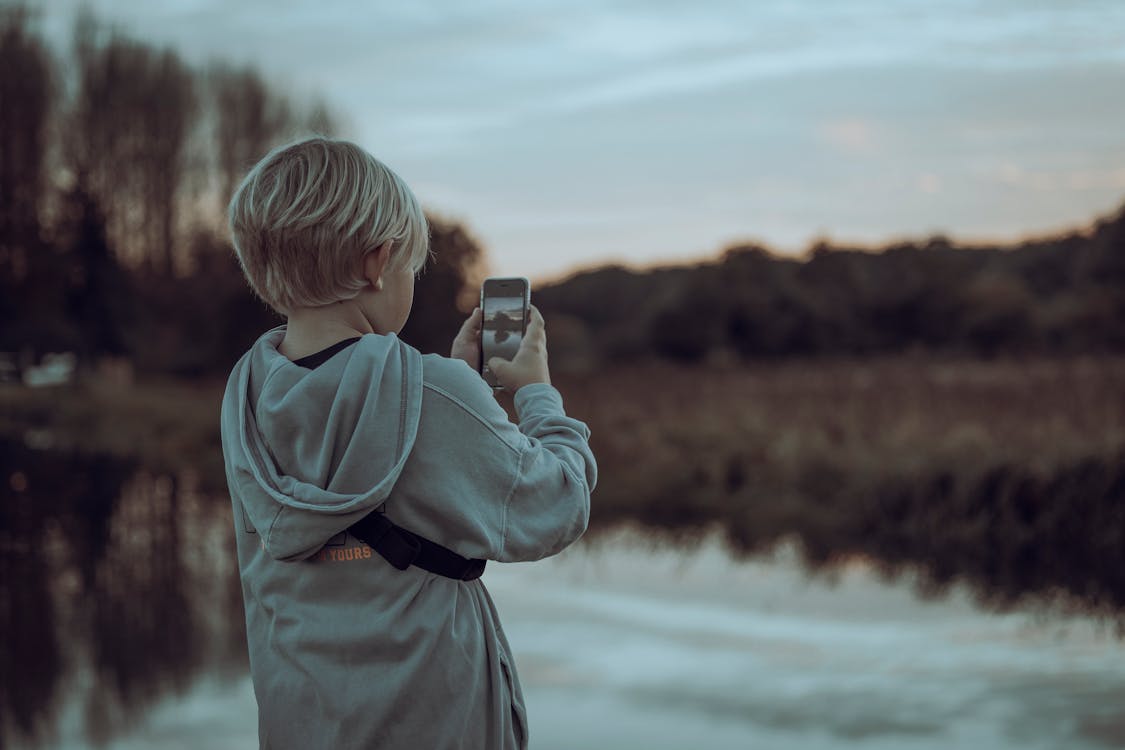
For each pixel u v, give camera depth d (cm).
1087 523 902
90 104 3881
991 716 498
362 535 130
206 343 3466
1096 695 528
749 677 572
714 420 1440
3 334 3441
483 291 156
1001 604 727
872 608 727
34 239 3512
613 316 5331
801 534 1000
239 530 143
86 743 477
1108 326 3161
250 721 508
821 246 4081
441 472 131
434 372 134
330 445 129
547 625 690
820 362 2264
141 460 1855
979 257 4053
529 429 147
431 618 131
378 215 136
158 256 3994
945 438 1112
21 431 2414
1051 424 1081
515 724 142
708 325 3822
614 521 1084
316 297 137
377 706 129
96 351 3575
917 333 3750
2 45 3672
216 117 4072
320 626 131
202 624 709
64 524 1169
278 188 136
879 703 523
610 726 495
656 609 732
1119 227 3509
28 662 615
